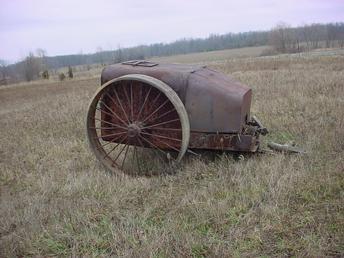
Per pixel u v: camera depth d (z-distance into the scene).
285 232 4.21
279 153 6.29
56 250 4.36
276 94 11.05
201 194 5.18
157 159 6.62
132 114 6.31
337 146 6.34
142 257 3.95
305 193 4.90
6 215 5.24
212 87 6.04
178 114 5.80
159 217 4.85
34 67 59.00
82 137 8.84
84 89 21.25
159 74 6.23
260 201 4.83
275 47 58.34
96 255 4.15
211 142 6.11
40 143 8.72
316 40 63.53
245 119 6.45
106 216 4.96
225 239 4.22
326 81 12.09
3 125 11.49
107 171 6.53
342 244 3.91
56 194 5.88
